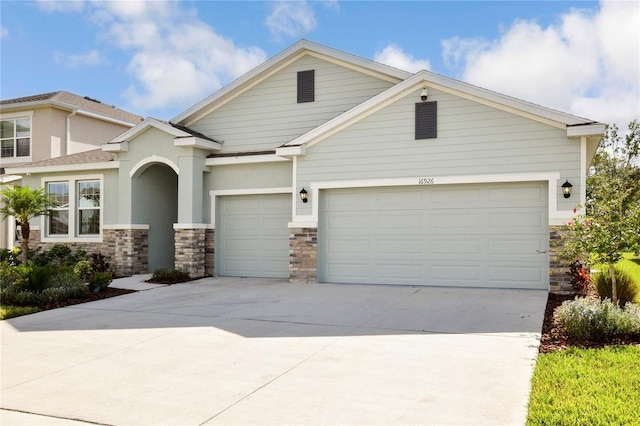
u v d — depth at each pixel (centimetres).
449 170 1190
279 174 1480
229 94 1595
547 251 1123
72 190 1728
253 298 1119
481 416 466
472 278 1190
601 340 705
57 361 673
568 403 477
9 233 1933
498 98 1132
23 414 496
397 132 1239
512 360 632
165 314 965
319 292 1175
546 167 1105
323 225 1338
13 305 1061
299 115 1526
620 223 786
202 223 1539
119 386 570
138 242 1614
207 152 1568
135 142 1583
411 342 727
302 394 532
